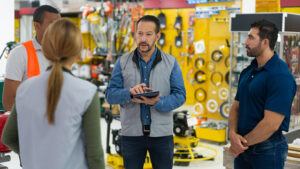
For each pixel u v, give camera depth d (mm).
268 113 2055
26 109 1452
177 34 8641
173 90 2535
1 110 3826
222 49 6500
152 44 2438
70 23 1466
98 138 1481
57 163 1417
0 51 5293
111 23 8625
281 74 2074
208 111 6824
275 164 2141
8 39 5395
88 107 1460
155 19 2453
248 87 2227
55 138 1412
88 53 9039
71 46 1439
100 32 8961
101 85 7977
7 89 2389
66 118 1408
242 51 5590
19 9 11094
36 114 1426
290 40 4711
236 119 2398
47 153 1422
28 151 1485
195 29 7109
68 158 1439
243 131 2262
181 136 4867
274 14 4594
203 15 6641
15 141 1604
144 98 2311
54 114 1400
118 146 4539
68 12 9266
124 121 2535
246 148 2178
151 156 2562
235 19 5211
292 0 8562
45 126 1418
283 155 2191
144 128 2484
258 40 2174
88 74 9180
